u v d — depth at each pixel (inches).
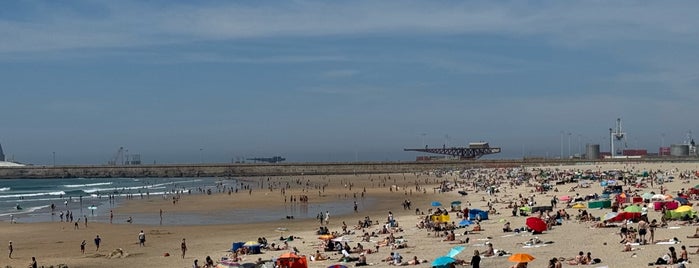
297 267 1471.5
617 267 1266.0
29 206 4298.7
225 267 1524.4
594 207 2461.9
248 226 2800.2
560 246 1593.3
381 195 4571.9
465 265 1396.4
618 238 1652.3
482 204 3250.5
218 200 4379.9
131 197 4896.7
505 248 1626.5
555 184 4232.3
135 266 1790.1
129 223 3024.1
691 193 2738.7
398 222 2628.0
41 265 1849.2
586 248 1534.2
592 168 6545.3
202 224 2930.6
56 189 6574.8
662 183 3804.1
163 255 1989.4
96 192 5565.9
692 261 1266.0
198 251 2054.6
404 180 6589.6
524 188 4188.0
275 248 1929.1
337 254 1738.4
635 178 4239.7
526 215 2432.3
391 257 1553.9
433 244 1813.5
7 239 2484.0
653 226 1619.1
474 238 1871.3
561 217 2181.3
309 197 4525.1
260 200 4325.8
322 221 2827.3
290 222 2945.4
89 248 2219.5
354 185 5935.0
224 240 2322.8
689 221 1847.9
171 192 5388.8
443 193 4534.9
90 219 3272.6
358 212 3363.7
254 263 1556.3
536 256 1464.1
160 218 3186.5
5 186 7411.4
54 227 2878.9
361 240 2016.5
